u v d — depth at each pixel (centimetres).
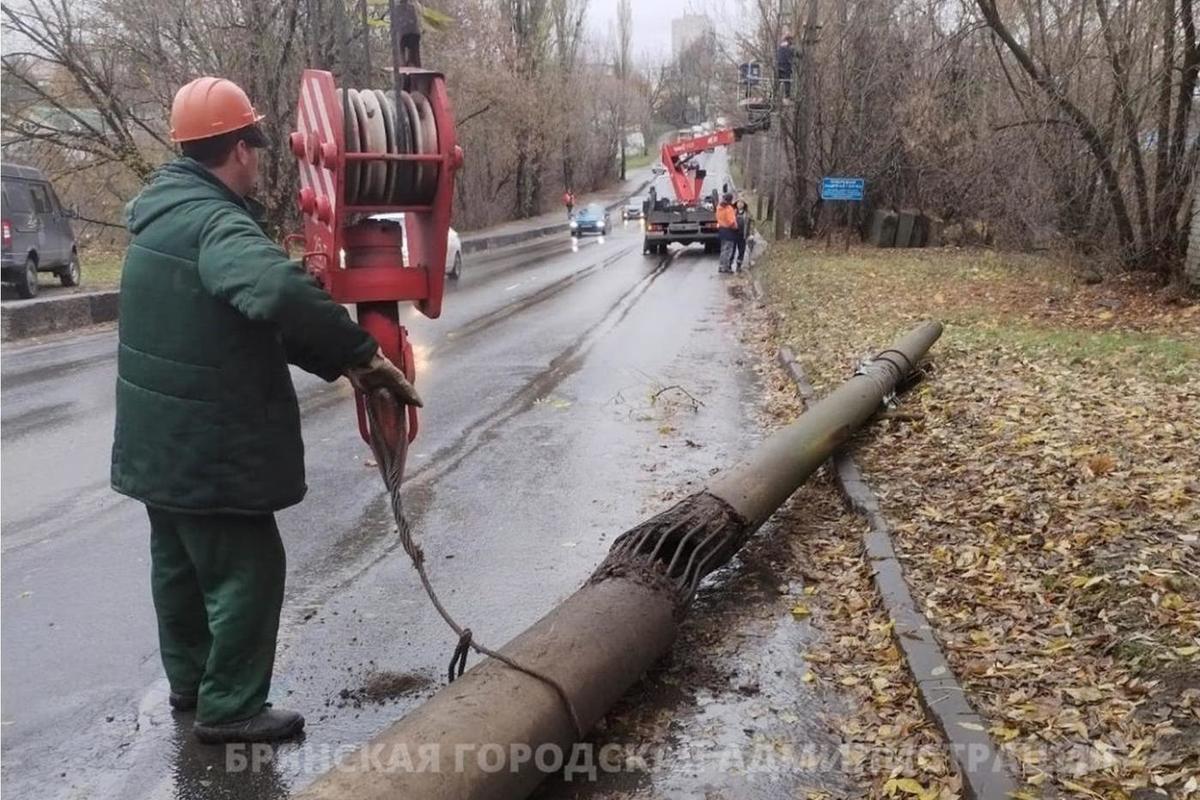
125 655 440
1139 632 391
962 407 786
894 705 381
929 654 398
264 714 366
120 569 541
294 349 308
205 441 326
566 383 1052
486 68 4122
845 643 438
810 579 507
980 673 387
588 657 347
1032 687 373
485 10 4419
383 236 365
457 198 4803
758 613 472
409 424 374
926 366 958
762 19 3228
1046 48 1375
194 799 334
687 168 3077
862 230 3033
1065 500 545
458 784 276
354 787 265
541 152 6159
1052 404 766
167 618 378
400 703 396
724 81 4475
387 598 499
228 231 305
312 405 953
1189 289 1323
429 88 358
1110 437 656
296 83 2141
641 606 390
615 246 3759
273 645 367
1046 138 1459
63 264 1992
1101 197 1484
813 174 3080
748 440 806
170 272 318
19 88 2217
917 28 2539
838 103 2869
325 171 338
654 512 625
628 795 334
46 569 542
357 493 673
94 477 720
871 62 2769
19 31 2098
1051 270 1719
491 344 1327
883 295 1628
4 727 381
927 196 2923
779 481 546
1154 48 1273
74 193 2858
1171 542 469
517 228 5153
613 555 427
